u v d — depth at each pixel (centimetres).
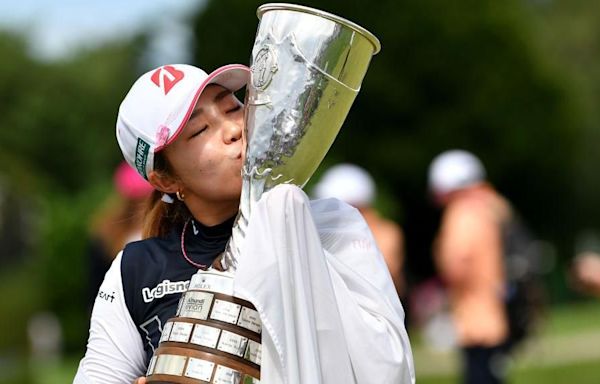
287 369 395
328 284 405
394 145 4747
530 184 5084
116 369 452
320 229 434
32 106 6016
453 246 1210
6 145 5897
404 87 4716
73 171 6006
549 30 6238
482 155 4856
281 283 399
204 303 410
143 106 444
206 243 455
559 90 5025
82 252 3045
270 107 407
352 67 405
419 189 4819
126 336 454
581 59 6191
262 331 400
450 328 2845
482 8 4862
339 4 4688
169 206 477
